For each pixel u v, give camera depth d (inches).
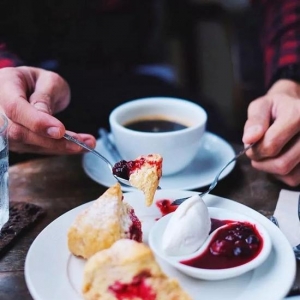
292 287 16.5
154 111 26.1
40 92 24.7
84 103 35.0
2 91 23.1
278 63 30.1
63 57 37.6
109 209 17.6
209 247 17.2
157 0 41.5
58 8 36.4
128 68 39.1
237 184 23.7
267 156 22.9
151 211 20.2
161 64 43.3
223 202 20.5
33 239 20.0
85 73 37.2
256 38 51.9
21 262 18.7
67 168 25.4
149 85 36.8
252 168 24.9
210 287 16.3
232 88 52.4
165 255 16.9
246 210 20.0
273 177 24.1
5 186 20.2
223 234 17.6
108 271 15.6
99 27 37.4
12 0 35.9
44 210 21.7
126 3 37.5
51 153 24.4
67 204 22.4
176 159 23.6
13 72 24.9
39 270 16.9
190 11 46.9
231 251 16.9
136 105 25.9
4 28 36.4
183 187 23.0
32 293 16.1
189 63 48.8
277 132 22.5
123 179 20.5
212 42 52.4
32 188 23.7
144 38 39.4
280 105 24.1
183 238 16.9
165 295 15.7
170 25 46.0
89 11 36.9
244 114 49.4
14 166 25.6
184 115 25.8
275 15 33.2
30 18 36.4
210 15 49.7
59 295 16.0
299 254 18.1
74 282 16.6
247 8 51.5
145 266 15.6
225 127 38.4
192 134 23.4
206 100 37.6
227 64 52.6
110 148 26.0
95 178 23.5
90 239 17.2
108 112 34.6
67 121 34.2
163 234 17.6
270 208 21.8
